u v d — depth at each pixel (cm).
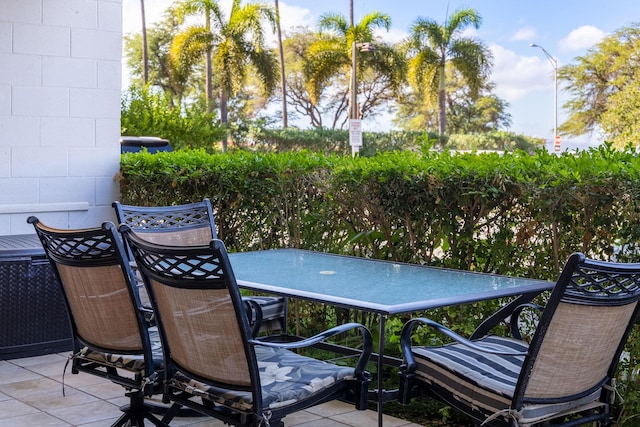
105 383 438
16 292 483
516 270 362
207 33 3409
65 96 593
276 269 352
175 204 566
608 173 312
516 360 286
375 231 419
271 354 300
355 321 452
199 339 261
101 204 616
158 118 1642
